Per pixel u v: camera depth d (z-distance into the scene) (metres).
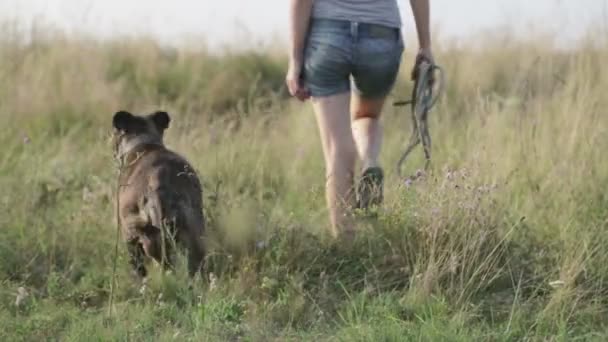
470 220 17.62
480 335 14.97
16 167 23.92
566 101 25.39
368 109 19.25
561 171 21.31
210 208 19.23
